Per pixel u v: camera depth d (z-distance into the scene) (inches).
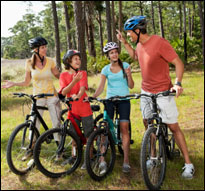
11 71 726.5
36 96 159.2
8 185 147.8
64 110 180.4
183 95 374.0
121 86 159.3
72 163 163.3
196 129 231.9
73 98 148.2
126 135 158.9
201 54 915.4
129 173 155.9
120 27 922.1
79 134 160.4
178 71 138.3
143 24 142.6
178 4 1499.8
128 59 838.5
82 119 157.4
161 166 143.3
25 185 147.2
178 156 169.9
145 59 144.9
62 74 154.8
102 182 146.2
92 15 984.3
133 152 184.7
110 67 161.3
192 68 770.2
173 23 2105.1
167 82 147.6
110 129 157.5
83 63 444.8
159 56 141.0
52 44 3469.5
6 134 238.2
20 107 349.1
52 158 167.3
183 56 867.4
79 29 443.5
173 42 937.5
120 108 158.9
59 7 1775.3
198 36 1507.1
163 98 146.2
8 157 150.9
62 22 1234.0
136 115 279.9
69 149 175.8
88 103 157.9
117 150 188.9
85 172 158.6
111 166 154.6
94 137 145.1
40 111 171.2
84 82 151.5
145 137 133.6
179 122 256.4
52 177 150.5
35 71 169.5
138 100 352.2
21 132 172.6
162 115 147.9
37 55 169.3
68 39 845.8
